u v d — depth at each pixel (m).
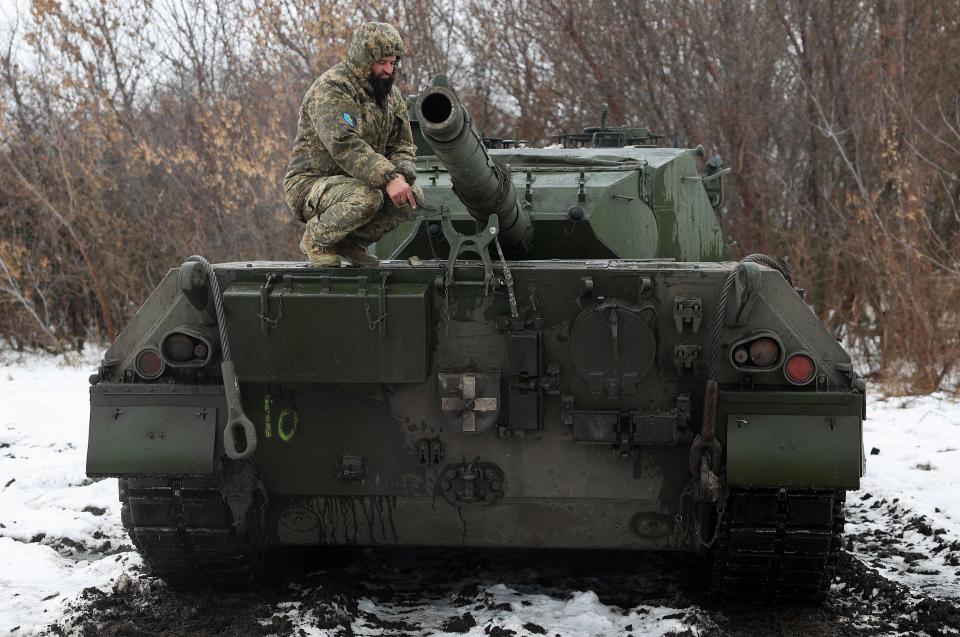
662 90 18.22
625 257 6.68
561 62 19.84
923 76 15.59
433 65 20.67
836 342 4.82
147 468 4.95
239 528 5.25
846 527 7.05
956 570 5.98
